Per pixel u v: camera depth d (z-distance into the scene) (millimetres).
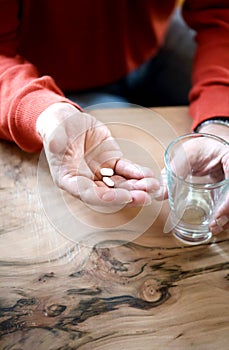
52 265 447
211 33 687
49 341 397
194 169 500
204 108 574
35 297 423
